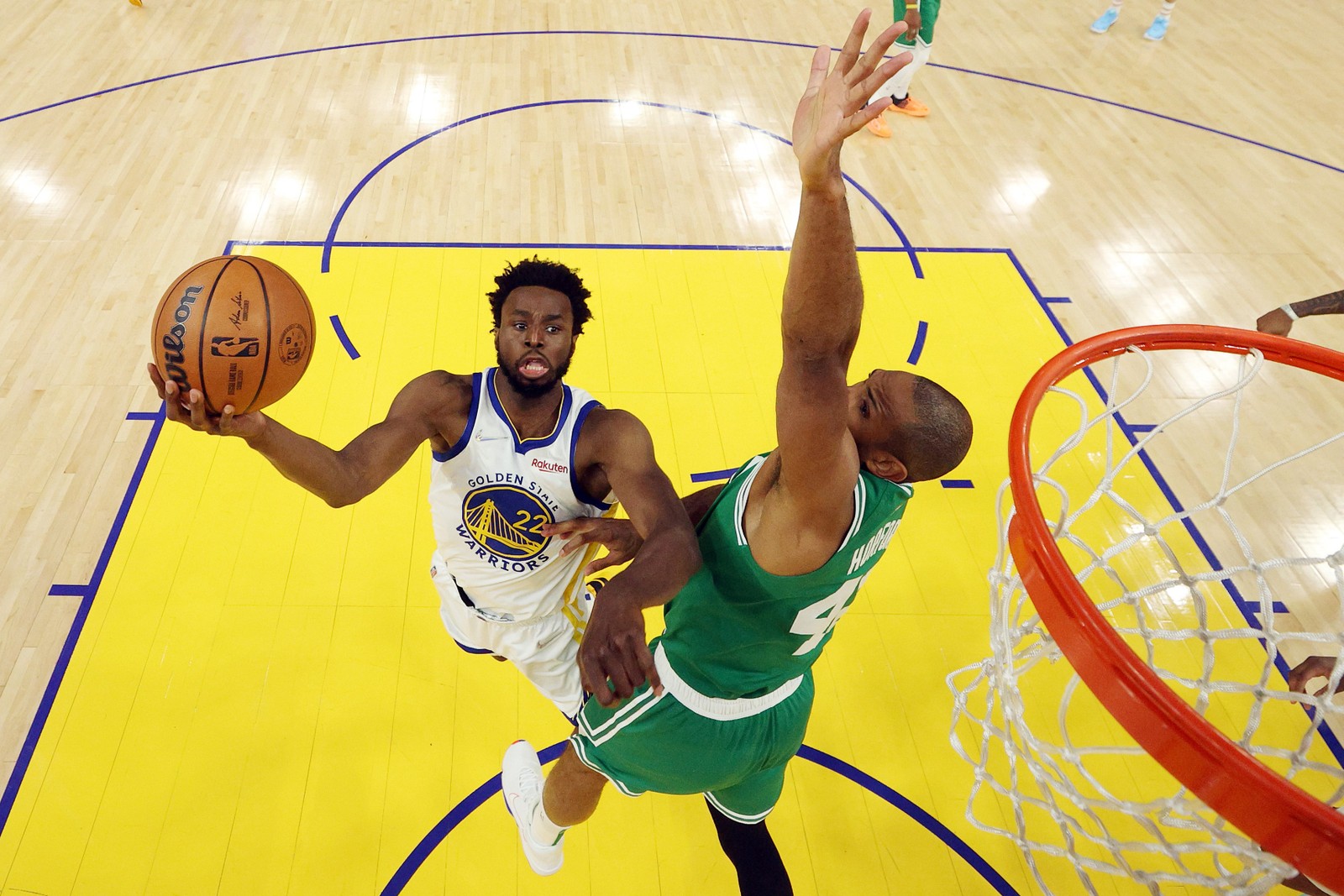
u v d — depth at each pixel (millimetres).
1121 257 5402
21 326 4332
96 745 2902
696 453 4012
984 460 4117
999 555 1959
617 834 2848
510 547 2250
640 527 1999
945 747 3139
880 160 6137
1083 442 4211
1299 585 3664
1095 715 3273
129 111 6035
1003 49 7750
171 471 3742
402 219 5223
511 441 2143
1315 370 2141
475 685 3176
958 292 5039
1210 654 1900
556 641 2502
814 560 1675
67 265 4703
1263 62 7820
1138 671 1419
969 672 3359
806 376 1325
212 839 2729
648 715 2020
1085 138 6574
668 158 5957
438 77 6711
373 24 7453
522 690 3182
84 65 6551
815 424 1357
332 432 3951
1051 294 5082
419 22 7531
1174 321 4961
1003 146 6398
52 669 3078
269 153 5715
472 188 5531
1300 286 5262
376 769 2930
